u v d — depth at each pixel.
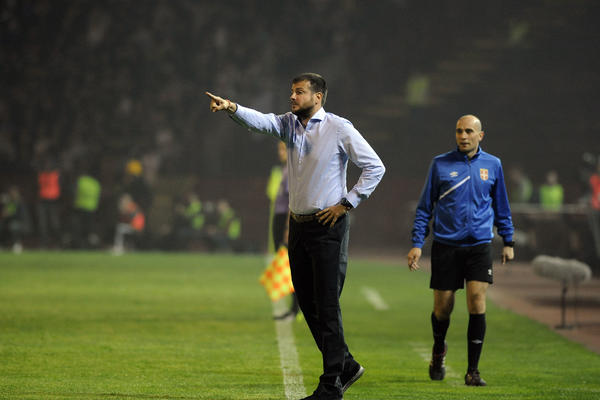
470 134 23.00
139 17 124.06
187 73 121.69
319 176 18.88
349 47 130.12
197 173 115.56
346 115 125.56
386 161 119.19
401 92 128.75
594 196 75.81
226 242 90.69
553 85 122.25
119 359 25.56
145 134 116.25
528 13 131.88
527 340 31.88
